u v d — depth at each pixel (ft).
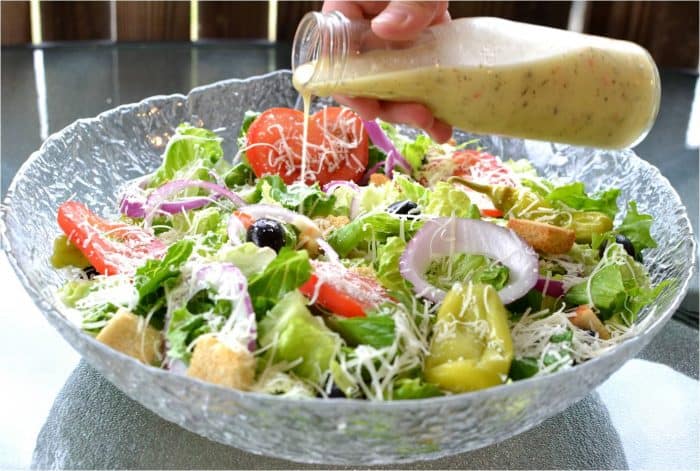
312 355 1.69
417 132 2.65
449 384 1.69
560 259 2.05
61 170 2.23
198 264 1.82
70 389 1.95
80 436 1.85
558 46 1.92
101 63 3.19
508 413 1.59
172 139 2.34
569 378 1.59
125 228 2.04
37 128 2.77
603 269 1.99
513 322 1.89
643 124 2.01
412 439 1.57
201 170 2.27
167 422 1.89
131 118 2.44
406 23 1.84
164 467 1.79
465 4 3.56
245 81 2.60
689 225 2.08
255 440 1.61
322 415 1.51
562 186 2.26
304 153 2.16
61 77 3.07
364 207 2.17
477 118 1.92
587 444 1.90
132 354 1.75
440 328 1.76
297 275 1.77
